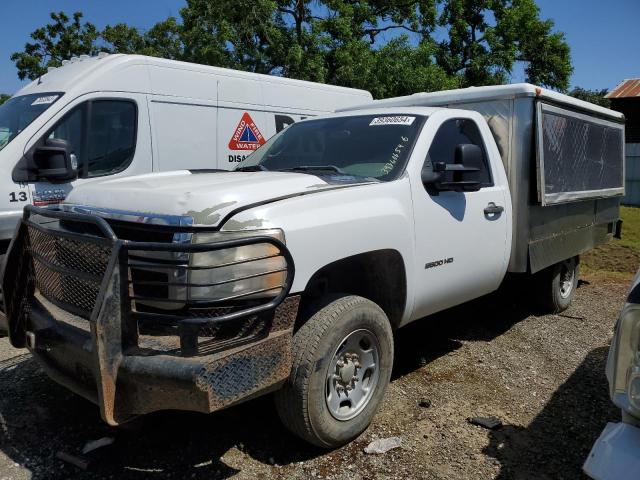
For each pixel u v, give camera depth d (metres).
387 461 3.26
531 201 5.05
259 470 3.17
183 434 3.54
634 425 2.21
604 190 6.84
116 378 2.65
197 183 3.29
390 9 19.61
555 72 21.77
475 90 5.20
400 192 3.76
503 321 6.00
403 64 16.52
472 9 21.38
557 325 5.91
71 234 2.91
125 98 6.59
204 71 7.43
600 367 4.73
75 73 6.41
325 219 3.19
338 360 3.33
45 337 3.06
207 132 7.47
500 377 4.48
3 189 5.51
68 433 3.52
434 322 5.93
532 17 20.89
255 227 2.86
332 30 16.70
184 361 2.57
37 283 3.43
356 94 9.93
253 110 8.03
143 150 6.77
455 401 4.04
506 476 3.14
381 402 3.63
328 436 3.25
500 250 4.77
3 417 3.71
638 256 10.09
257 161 4.73
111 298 2.61
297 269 3.00
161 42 22.62
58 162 5.82
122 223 3.03
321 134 4.60
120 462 3.22
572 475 3.15
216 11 15.31
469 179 4.13
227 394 2.64
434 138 4.25
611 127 7.09
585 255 10.25
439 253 4.07
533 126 4.99
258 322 2.86
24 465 3.18
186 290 2.77
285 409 3.15
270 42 15.59
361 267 3.87
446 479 3.10
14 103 6.54
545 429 3.65
